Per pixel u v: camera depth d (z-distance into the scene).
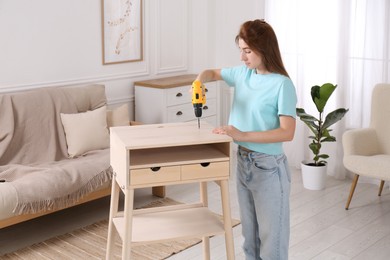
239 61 5.69
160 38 5.43
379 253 3.53
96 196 3.95
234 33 5.69
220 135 2.48
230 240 2.51
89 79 4.88
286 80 2.49
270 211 2.59
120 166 2.43
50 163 4.16
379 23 4.65
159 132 2.56
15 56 4.36
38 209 3.54
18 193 3.45
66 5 4.61
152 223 2.59
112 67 5.06
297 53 5.17
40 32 4.48
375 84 4.75
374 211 4.26
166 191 4.70
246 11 5.56
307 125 4.80
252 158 2.57
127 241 2.37
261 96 2.52
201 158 2.44
